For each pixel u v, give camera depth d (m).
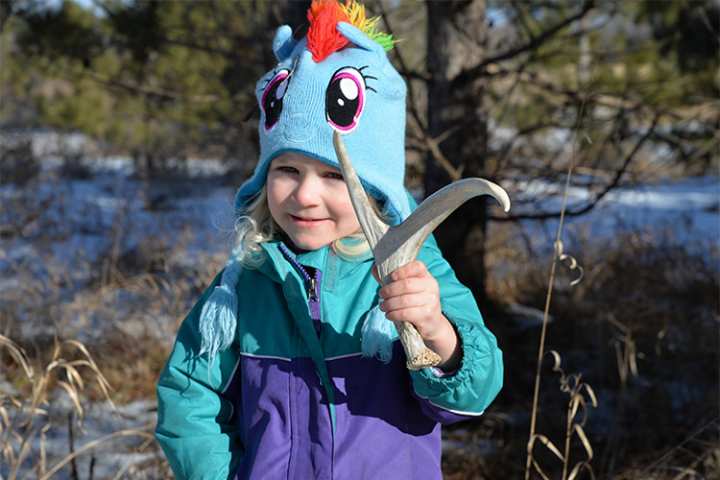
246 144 7.93
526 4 6.27
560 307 6.31
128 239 8.56
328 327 1.97
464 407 1.85
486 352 1.83
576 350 5.64
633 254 7.34
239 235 2.07
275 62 5.66
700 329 5.56
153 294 5.91
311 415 1.94
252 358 2.01
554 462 4.34
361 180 1.96
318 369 1.96
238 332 2.04
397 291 1.67
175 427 2.04
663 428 4.49
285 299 2.04
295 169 1.98
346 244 2.00
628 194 11.48
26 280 6.21
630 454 4.31
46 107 15.28
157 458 3.82
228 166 12.05
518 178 5.56
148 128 13.31
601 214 9.09
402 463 1.94
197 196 11.90
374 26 2.13
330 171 1.96
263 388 1.98
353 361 1.96
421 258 2.02
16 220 9.07
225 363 2.06
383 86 2.01
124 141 14.27
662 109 5.38
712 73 7.36
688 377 5.11
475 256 5.74
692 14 7.23
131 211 10.53
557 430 4.60
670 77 6.91
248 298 2.05
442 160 4.70
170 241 8.15
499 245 7.42
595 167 5.28
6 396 3.37
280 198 1.98
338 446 1.92
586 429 4.59
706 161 7.04
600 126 5.41
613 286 6.52
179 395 2.06
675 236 8.41
